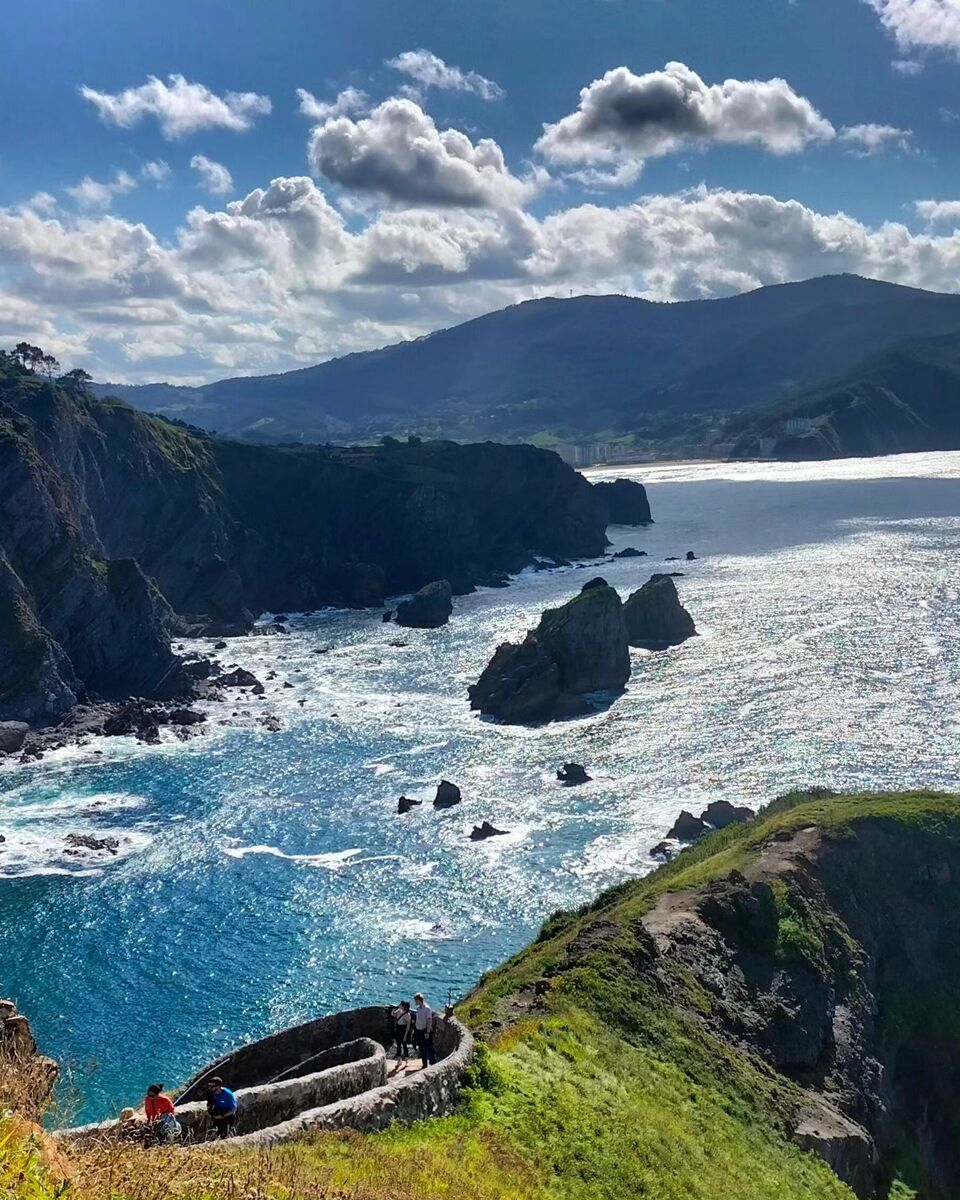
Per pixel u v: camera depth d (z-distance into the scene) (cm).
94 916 8512
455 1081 2816
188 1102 2659
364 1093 2516
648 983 4962
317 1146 2147
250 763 12150
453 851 9500
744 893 5953
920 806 7312
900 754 10800
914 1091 5834
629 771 11138
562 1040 3922
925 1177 5200
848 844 6781
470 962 7662
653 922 5678
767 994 5428
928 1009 6166
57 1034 6950
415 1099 2606
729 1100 4234
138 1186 1606
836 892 6444
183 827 10306
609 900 7025
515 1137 2714
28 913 8575
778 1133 4209
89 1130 1905
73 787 11556
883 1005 6084
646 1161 3002
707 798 10238
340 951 7900
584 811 10206
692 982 5194
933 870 6819
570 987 4662
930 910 6700
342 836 9950
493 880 8900
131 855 9675
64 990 7475
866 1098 5250
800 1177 3822
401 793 10975
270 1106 2381
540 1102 3000
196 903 8719
